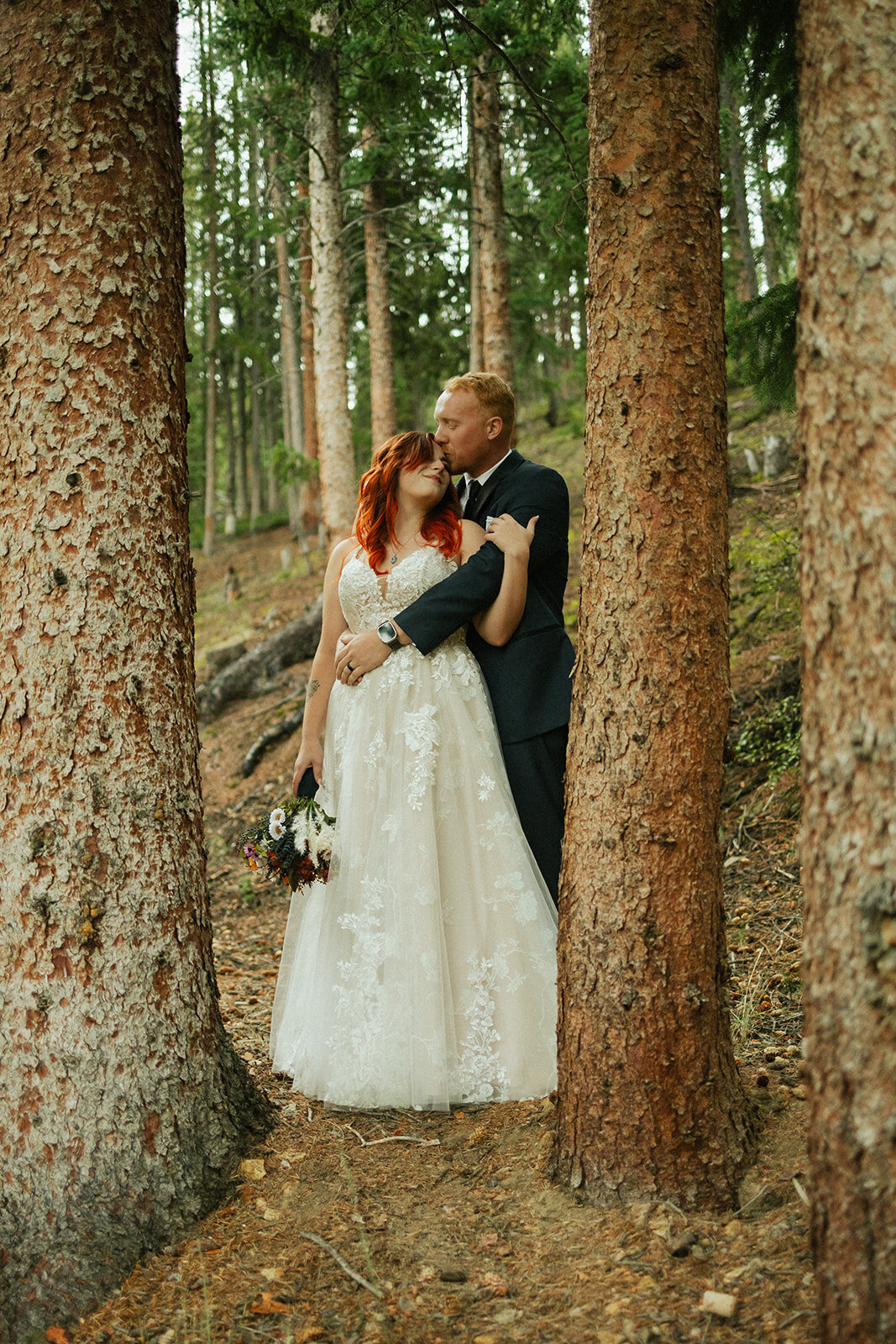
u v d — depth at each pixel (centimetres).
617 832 220
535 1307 191
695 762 219
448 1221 224
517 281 1512
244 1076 271
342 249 1081
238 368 2898
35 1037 222
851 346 153
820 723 157
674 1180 216
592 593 230
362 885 305
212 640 1473
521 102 907
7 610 229
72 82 228
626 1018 217
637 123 224
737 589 697
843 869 151
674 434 222
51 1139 220
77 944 223
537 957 304
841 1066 151
